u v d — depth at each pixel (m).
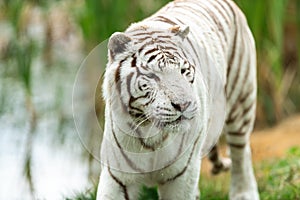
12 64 19.36
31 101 17.89
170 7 9.27
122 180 8.09
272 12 15.12
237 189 10.45
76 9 17.47
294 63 18.97
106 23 15.27
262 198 10.80
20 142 16.48
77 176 14.19
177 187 8.20
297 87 18.94
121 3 15.20
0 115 18.00
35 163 15.07
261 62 16.92
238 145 10.23
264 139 15.78
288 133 16.05
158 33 7.63
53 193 13.06
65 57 20.72
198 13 9.12
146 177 8.20
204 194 10.72
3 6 19.19
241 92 9.80
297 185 10.80
